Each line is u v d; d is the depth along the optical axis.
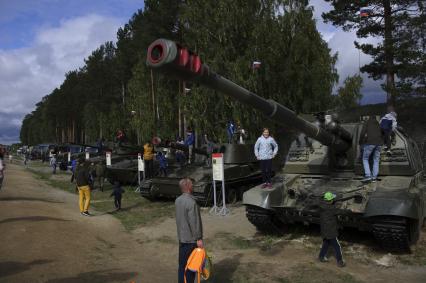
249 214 9.60
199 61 5.07
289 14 21.38
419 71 18.48
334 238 7.46
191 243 5.79
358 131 9.80
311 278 6.79
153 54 4.87
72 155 31.83
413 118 22.45
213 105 21.17
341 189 9.13
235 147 15.29
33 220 10.44
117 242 9.59
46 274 6.68
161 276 7.02
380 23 21.44
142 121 34.25
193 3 21.27
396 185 8.43
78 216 12.25
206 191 13.78
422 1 19.53
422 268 7.40
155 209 14.05
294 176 10.29
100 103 49.28
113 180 20.73
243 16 20.34
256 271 7.19
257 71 19.84
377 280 6.77
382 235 7.81
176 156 20.19
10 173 26.83
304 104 21.92
